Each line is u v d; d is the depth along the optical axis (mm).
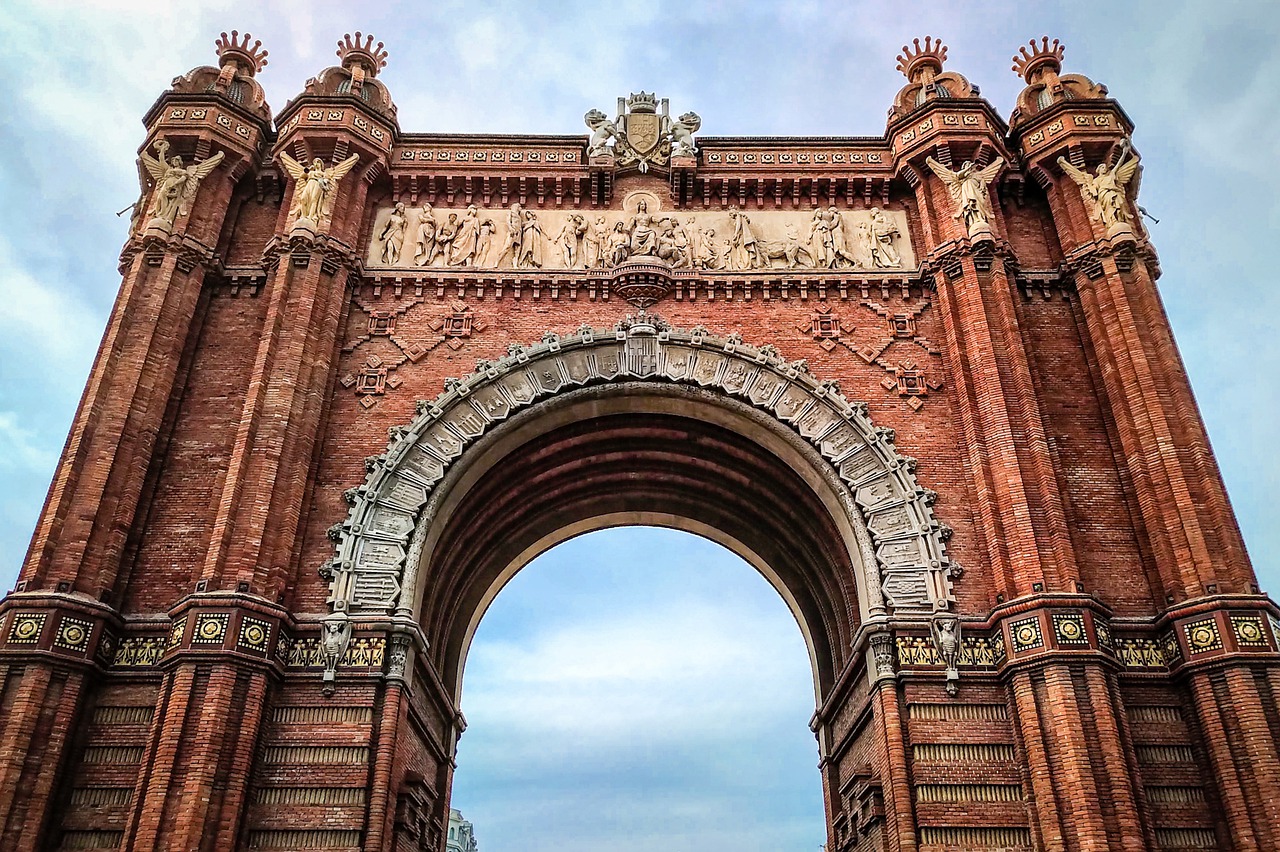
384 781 23812
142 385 28141
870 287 32219
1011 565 26156
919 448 29078
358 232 32594
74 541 25406
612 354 30875
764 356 30734
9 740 22469
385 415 29625
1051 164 33188
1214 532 26156
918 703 24969
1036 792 23109
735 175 34094
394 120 34656
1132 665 25203
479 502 31703
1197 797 23688
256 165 33500
